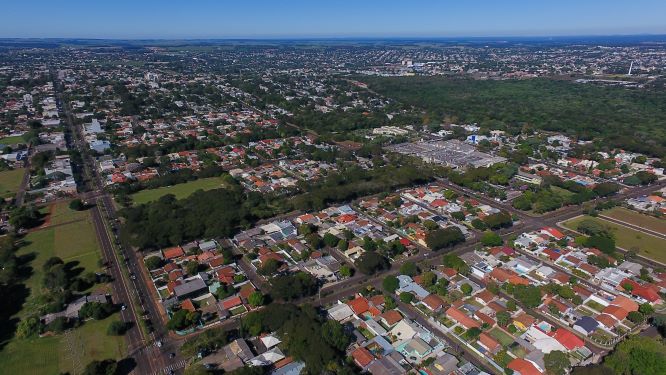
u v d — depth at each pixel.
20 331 128.62
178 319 130.12
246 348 121.31
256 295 144.25
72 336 129.88
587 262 171.38
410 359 120.12
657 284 156.75
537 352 119.62
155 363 119.62
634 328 134.88
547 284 153.75
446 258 168.88
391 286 151.38
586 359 120.25
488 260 173.38
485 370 117.00
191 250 180.25
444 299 149.00
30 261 173.62
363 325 135.00
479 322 135.75
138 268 169.25
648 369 109.50
